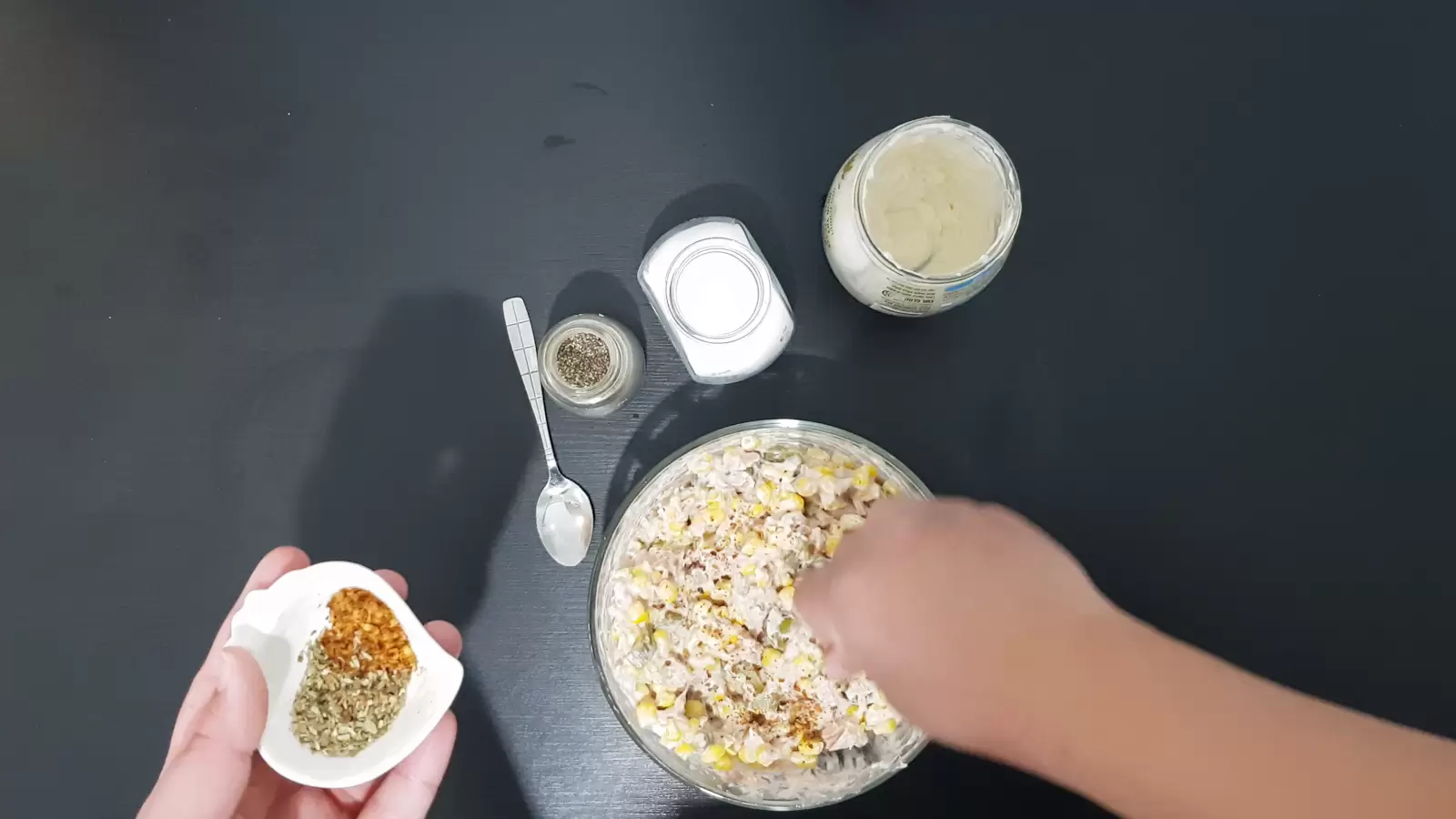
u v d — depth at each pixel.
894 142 0.40
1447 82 0.46
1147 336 0.46
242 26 0.47
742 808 0.44
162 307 0.46
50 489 0.46
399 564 0.45
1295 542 0.45
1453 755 0.24
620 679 0.42
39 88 0.47
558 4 0.47
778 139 0.47
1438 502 0.45
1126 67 0.47
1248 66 0.46
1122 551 0.45
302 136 0.47
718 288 0.44
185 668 0.45
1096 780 0.25
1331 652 0.44
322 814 0.41
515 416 0.46
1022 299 0.46
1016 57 0.47
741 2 0.47
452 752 0.44
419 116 0.47
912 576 0.31
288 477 0.46
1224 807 0.23
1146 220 0.46
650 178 0.47
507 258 0.46
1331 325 0.46
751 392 0.46
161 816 0.34
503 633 0.45
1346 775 0.23
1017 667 0.27
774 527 0.42
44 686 0.45
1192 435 0.45
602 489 0.46
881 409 0.46
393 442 0.46
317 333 0.46
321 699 0.40
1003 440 0.45
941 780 0.44
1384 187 0.46
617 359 0.45
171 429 0.46
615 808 0.44
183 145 0.47
